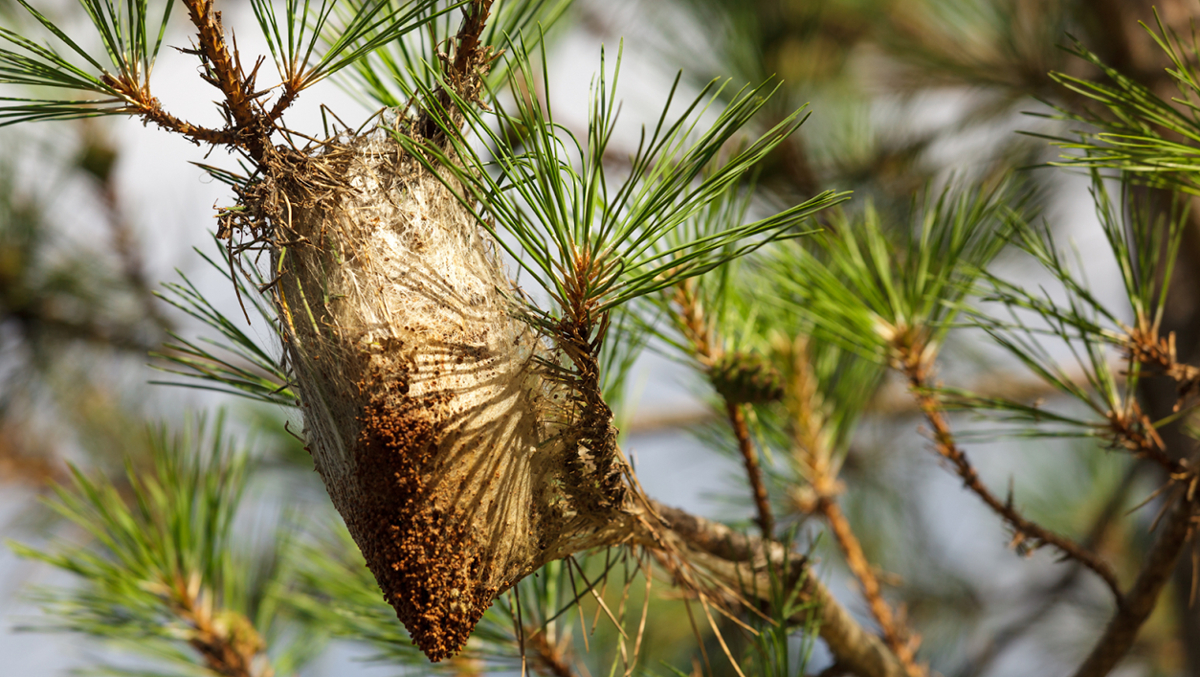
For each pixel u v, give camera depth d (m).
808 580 2.16
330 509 2.52
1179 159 2.08
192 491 2.24
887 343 2.21
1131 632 2.16
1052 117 2.10
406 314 2.04
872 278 2.24
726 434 2.29
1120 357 2.15
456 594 2.04
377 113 2.06
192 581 2.23
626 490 2.08
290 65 2.04
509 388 2.05
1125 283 2.15
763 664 2.12
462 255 2.06
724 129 2.04
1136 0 2.77
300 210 2.05
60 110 2.03
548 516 2.07
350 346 2.04
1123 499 4.17
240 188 2.05
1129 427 2.14
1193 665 2.73
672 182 2.03
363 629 2.21
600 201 2.05
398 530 2.03
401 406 2.04
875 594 2.26
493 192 2.02
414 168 2.06
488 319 2.06
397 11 2.04
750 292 2.25
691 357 2.20
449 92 2.02
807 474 2.28
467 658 2.18
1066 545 2.17
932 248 2.21
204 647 2.23
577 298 2.04
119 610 2.22
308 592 2.27
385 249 2.05
